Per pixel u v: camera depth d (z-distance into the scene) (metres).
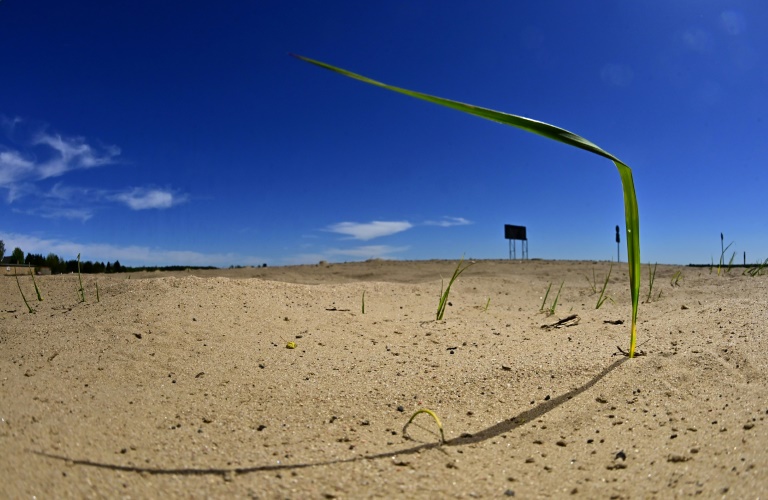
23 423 1.72
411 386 2.34
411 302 4.60
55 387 2.12
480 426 1.96
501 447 1.78
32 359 2.49
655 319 3.43
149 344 2.73
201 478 1.50
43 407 1.88
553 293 5.40
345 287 4.82
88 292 4.12
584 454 1.70
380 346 3.04
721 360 2.35
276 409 2.07
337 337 3.18
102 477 1.46
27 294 4.34
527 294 5.38
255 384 2.32
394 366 2.63
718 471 1.49
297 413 2.05
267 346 2.89
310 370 2.54
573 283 5.91
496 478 1.56
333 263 8.41
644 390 2.15
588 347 2.79
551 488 1.50
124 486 1.42
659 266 7.09
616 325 3.41
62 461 1.51
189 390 2.22
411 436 1.86
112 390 2.15
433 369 2.56
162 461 1.59
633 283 2.44
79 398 2.02
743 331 2.75
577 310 4.36
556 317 4.00
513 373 2.44
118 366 2.43
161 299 3.51
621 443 1.75
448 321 3.81
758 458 1.52
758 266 5.84
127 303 3.46
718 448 1.63
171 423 1.88
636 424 1.88
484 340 3.18
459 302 4.77
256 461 1.63
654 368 2.33
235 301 3.68
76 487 1.39
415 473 1.58
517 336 3.29
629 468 1.58
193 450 1.68
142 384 2.25
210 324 3.15
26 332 2.95
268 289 4.19
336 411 2.08
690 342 2.67
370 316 3.85
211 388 2.26
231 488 1.46
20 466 1.45
